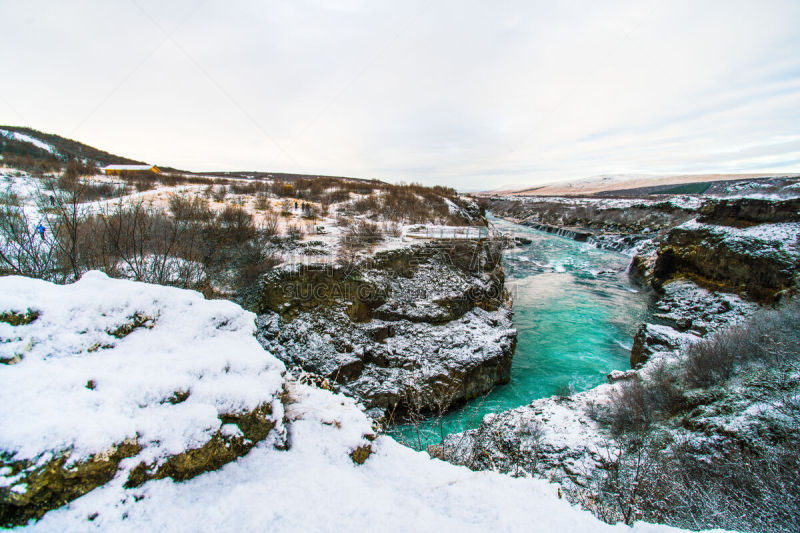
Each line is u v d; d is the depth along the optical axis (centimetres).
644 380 1100
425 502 266
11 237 811
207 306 397
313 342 1260
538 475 745
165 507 223
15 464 191
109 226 1035
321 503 244
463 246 1962
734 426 704
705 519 484
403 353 1323
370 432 357
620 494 554
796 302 1307
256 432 297
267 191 3438
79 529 194
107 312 322
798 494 485
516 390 1341
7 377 235
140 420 246
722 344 1073
